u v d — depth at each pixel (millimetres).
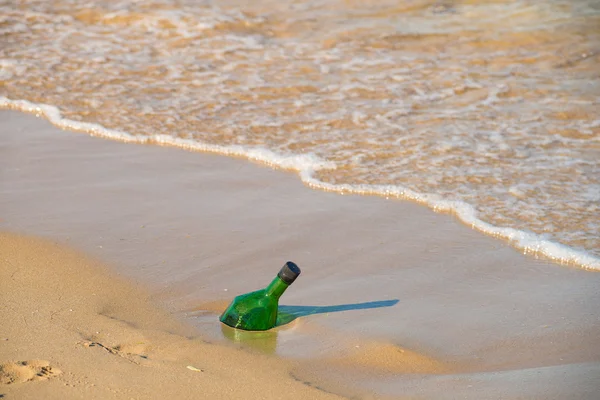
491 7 12719
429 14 12469
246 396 3863
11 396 3717
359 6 12789
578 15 12211
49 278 5250
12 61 10453
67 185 7051
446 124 8422
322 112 8805
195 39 11336
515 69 10242
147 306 4930
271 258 5723
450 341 4613
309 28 11844
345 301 5105
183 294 5129
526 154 7652
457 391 4020
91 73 10109
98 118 8750
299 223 6344
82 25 11898
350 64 10375
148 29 11727
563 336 4680
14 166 7508
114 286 5184
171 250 5785
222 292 5168
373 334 4652
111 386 3871
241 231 6168
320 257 5777
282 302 5090
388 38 11414
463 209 6570
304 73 10055
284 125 8477
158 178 7250
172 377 4008
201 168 7512
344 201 6797
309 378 4098
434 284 5375
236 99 9234
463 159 7562
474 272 5566
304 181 7199
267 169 7508
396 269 5594
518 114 8695
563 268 5648
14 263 5457
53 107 9039
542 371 4250
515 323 4848
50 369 4012
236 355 4316
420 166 7430
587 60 10555
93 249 5742
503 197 6781
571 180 7074
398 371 4242
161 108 8992
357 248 5926
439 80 9805
